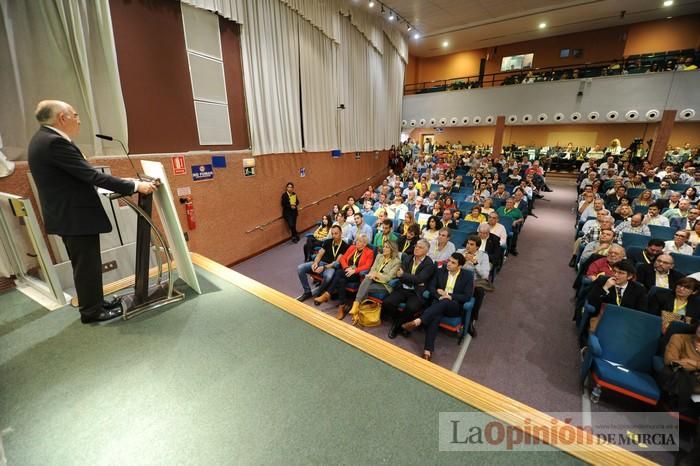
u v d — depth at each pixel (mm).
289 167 5805
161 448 1021
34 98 2715
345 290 3551
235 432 1076
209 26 4102
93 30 3029
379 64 8758
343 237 4438
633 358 2135
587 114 9797
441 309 2709
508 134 14273
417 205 5852
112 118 3240
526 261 4715
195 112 4059
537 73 11320
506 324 3156
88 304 1688
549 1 8445
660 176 7383
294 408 1173
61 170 1454
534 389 2332
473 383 1284
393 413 1153
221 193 4516
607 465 969
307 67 5848
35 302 1949
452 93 11797
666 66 8969
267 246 5535
